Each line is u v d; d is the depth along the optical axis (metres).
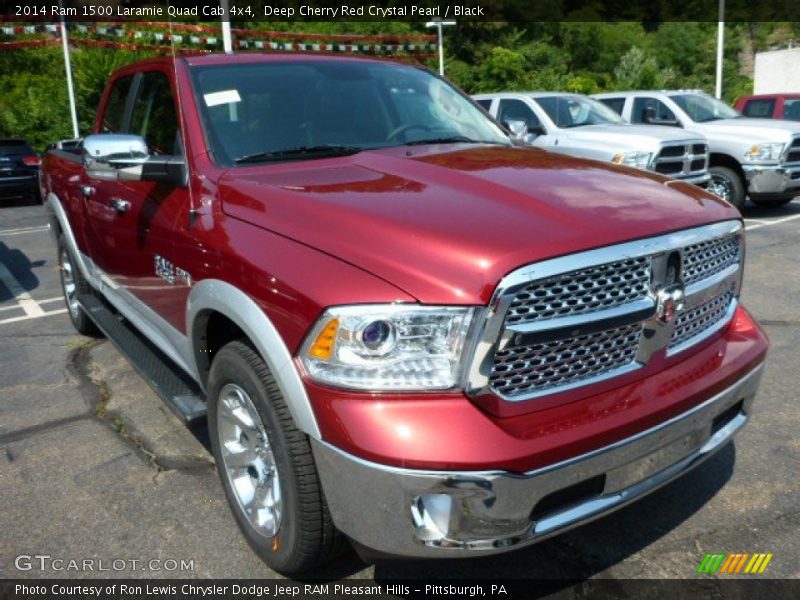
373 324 2.17
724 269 2.84
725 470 3.47
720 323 2.89
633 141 9.72
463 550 2.18
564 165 3.07
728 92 48.12
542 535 2.26
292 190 2.80
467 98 4.34
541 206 2.46
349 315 2.20
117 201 3.85
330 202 2.62
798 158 10.77
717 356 2.75
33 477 3.61
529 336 2.19
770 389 4.38
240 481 2.95
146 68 4.20
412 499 2.12
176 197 3.27
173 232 3.17
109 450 3.88
